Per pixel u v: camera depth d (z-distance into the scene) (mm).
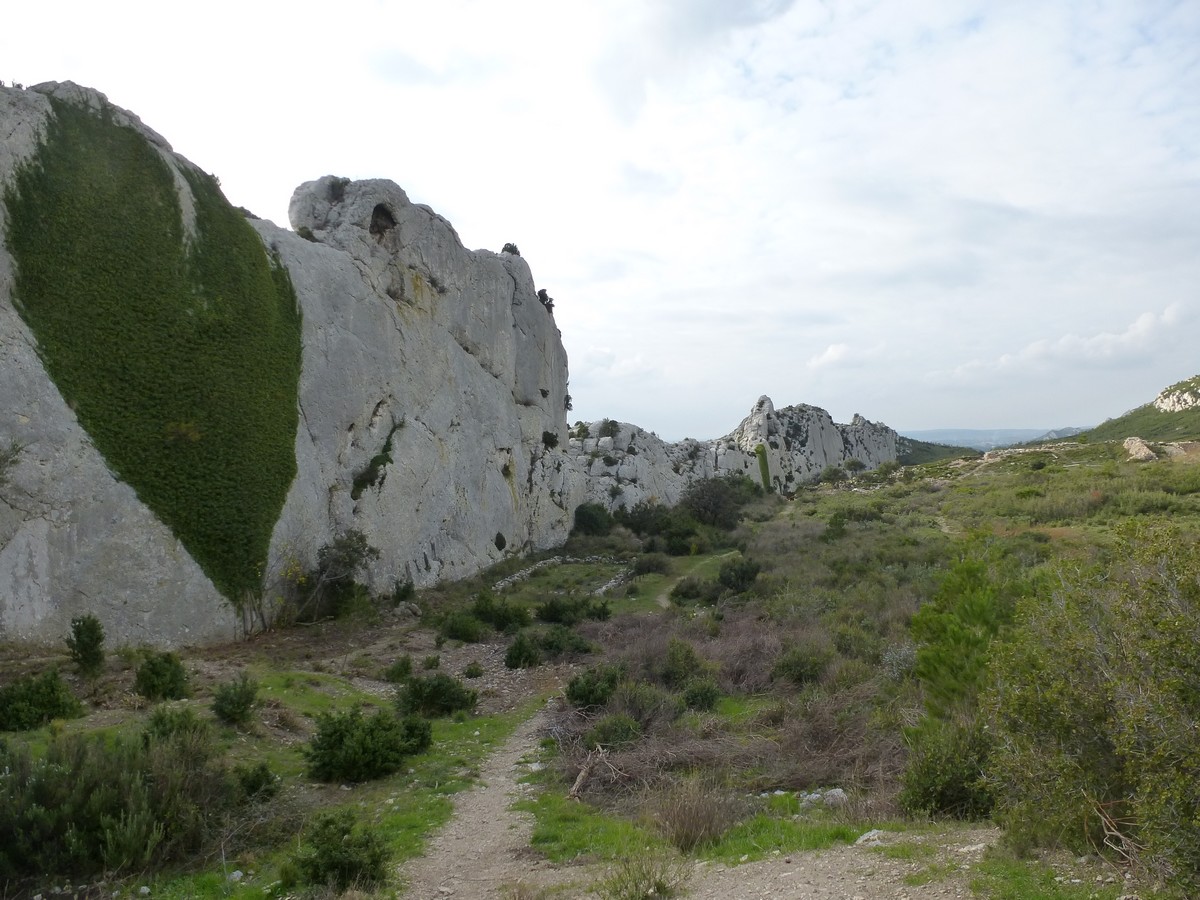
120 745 11680
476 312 50656
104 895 9359
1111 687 6707
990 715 9094
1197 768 5707
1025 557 32969
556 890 8539
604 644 28516
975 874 7039
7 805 9648
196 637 25281
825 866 8070
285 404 31625
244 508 27984
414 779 14328
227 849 10773
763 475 104562
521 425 56781
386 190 42312
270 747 15273
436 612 33875
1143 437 104750
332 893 8977
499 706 20797
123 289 26469
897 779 11992
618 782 13516
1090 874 6609
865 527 57000
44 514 22656
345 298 36719
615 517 66938
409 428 40469
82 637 18188
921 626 14609
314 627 29125
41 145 25844
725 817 10758
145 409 25938
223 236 30625
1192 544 6652
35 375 23406
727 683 20578
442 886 9320
